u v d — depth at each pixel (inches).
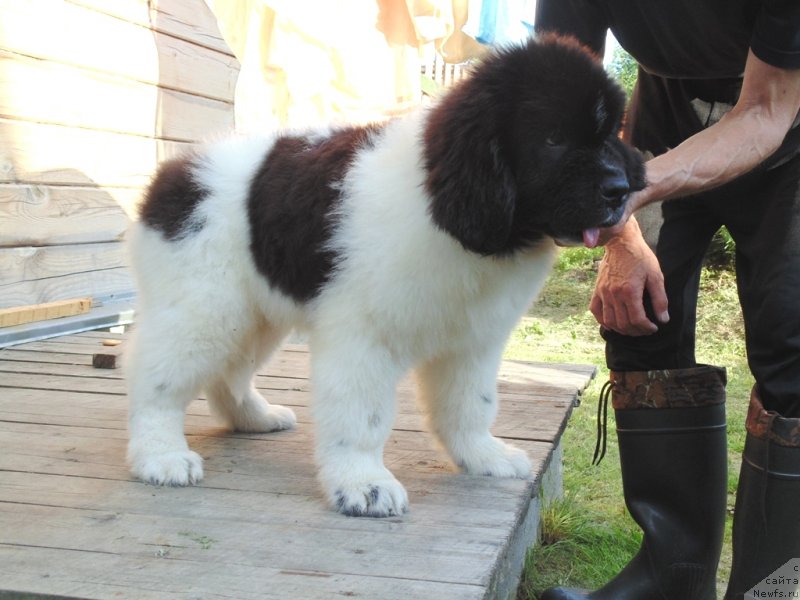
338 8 253.0
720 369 115.6
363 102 262.2
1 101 200.7
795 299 99.9
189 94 272.7
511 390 170.2
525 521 135.9
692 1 99.5
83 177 229.1
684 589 115.6
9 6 201.2
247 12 266.8
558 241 101.5
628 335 116.5
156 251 118.1
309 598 81.4
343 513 103.3
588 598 114.4
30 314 204.4
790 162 101.7
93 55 230.2
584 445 209.8
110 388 160.1
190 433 139.1
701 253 118.6
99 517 100.6
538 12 121.4
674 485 115.3
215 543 93.8
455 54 273.3
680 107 114.7
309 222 109.1
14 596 82.2
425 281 100.9
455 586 84.4
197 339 116.8
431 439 134.9
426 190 99.4
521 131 97.8
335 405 105.7
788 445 99.9
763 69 95.0
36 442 128.3
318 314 108.8
